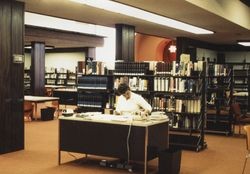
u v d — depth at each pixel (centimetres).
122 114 643
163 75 801
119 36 1042
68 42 1644
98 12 859
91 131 607
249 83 1415
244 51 1703
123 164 604
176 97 803
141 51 1909
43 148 762
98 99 859
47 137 893
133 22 1014
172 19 952
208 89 1036
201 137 787
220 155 737
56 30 1482
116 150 587
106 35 1783
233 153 759
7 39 699
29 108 1197
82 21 1006
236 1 1027
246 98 1370
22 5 731
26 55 2266
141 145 564
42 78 1688
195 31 1205
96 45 1775
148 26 1091
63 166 619
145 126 556
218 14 884
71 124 623
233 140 918
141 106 660
